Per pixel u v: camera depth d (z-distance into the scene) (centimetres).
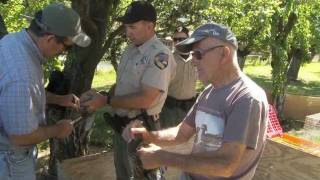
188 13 706
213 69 209
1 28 365
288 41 1008
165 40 535
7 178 263
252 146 205
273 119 423
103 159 387
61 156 480
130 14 305
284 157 389
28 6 649
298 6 908
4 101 241
